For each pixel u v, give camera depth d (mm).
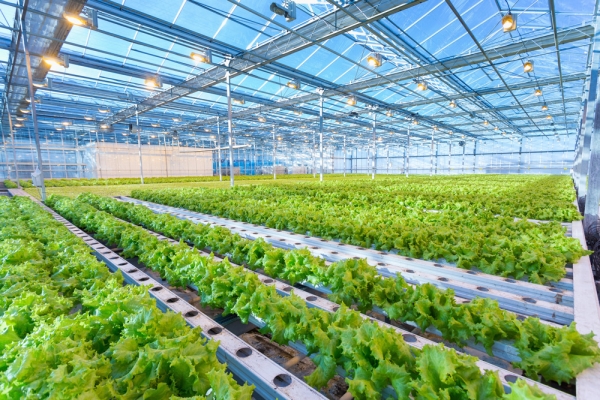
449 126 41812
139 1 11492
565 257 4320
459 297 3863
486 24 13953
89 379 1828
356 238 5707
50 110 29312
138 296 2705
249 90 25047
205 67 19062
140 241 5367
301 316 2723
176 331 2336
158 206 11734
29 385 1758
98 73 19516
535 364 2312
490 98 27734
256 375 2328
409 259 4781
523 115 35469
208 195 13508
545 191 13602
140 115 30484
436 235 5098
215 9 12266
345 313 2707
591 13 12711
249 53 15586
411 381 1920
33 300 2719
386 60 17125
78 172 41594
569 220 7676
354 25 11859
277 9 10469
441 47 15773
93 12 10984
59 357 1950
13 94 22922
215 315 3918
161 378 2018
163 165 45219
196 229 6234
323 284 3879
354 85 21891
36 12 10539
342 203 10695
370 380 2086
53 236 5516
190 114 35219
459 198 11469
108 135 45062
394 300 3312
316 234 6496
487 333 2672
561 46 16609
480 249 4531
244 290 3406
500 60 18719
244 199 11828
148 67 18578
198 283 3801
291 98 26234
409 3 10289
